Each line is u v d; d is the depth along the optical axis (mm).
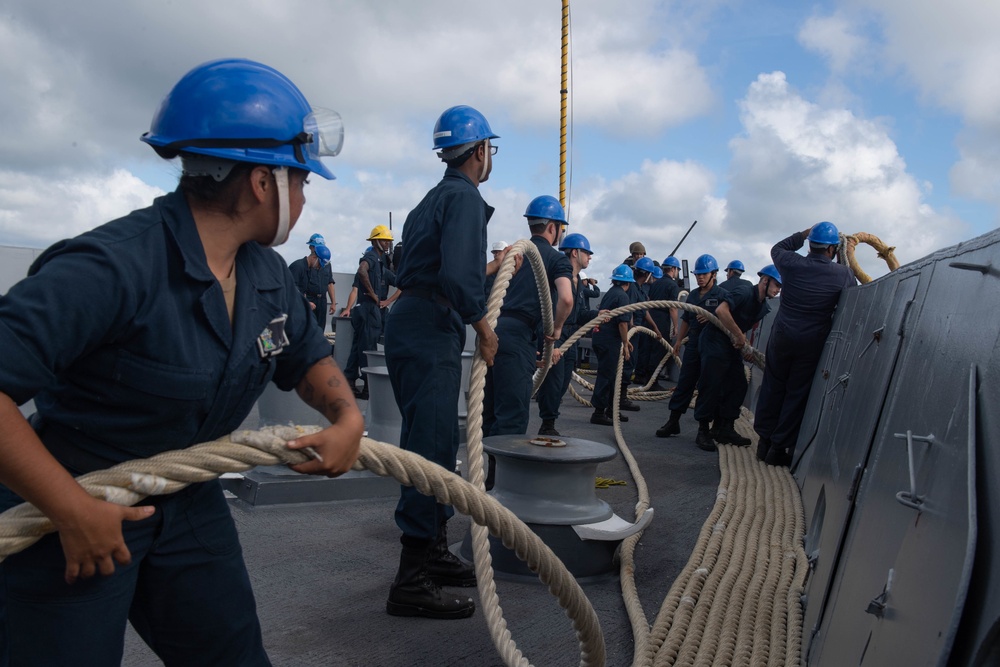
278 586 3840
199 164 1503
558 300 5379
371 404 6555
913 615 1624
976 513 1426
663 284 14477
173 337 1461
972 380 1790
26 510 1389
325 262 13344
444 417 3473
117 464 1527
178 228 1485
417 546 3508
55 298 1307
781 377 7234
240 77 1521
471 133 3607
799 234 7145
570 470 4168
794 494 5906
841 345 5723
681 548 4836
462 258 3285
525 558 2139
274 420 5812
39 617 1497
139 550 1595
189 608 1694
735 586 3807
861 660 1973
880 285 4574
